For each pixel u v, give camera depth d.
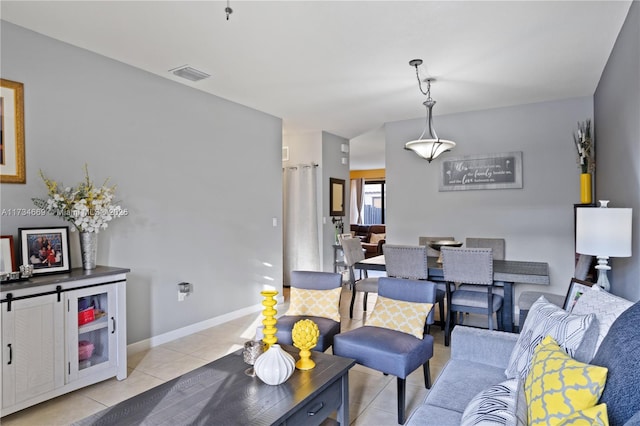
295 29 2.77
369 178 12.77
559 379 1.28
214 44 3.02
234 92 4.19
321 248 6.27
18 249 2.67
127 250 3.43
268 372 1.84
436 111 5.01
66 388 2.58
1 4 2.43
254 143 4.86
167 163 3.78
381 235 11.05
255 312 4.83
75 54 3.06
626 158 2.72
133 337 3.47
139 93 3.53
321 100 4.50
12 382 2.32
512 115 4.78
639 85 2.27
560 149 4.53
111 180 3.31
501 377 1.96
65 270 2.79
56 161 2.94
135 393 2.70
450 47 3.08
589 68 3.54
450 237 4.94
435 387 1.90
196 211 4.08
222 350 3.53
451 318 3.83
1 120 2.65
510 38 2.92
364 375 2.99
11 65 2.70
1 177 2.63
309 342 2.04
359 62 3.37
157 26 2.73
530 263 4.09
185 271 3.96
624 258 2.87
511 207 4.80
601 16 2.59
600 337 1.54
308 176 6.25
